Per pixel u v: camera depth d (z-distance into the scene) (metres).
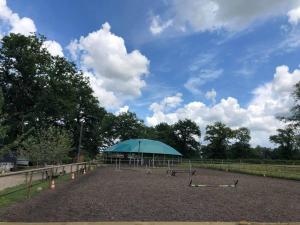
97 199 12.85
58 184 19.52
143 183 22.11
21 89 47.03
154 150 50.59
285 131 109.19
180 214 9.65
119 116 99.56
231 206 11.70
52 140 31.72
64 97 48.97
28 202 11.56
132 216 9.17
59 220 8.39
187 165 65.62
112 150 52.94
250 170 45.03
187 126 128.88
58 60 49.59
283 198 14.98
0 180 21.53
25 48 46.66
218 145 125.44
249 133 126.12
